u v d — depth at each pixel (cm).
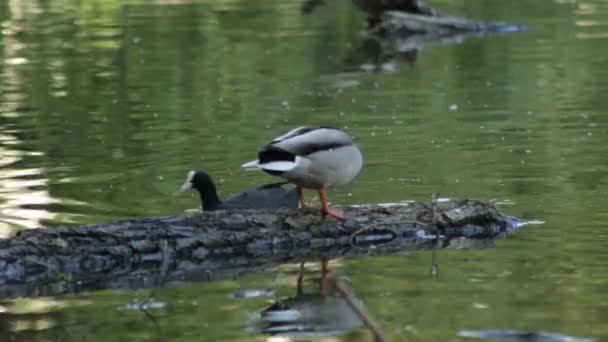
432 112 2025
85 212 1335
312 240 1202
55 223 1282
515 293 999
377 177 1505
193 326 935
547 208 1320
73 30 3253
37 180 1522
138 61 2723
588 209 1309
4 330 938
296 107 2112
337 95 2238
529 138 1762
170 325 941
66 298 1035
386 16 3123
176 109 2114
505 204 1343
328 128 1175
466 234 1239
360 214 1235
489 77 2409
